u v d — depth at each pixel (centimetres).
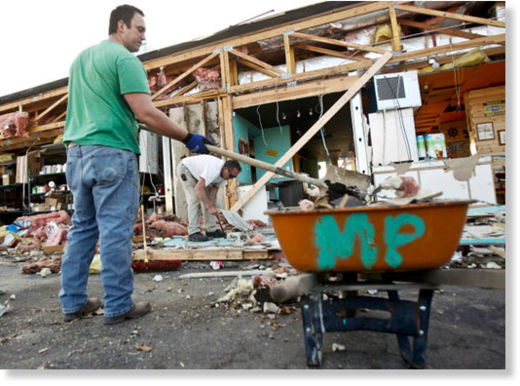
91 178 165
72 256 178
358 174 191
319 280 127
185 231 492
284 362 120
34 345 146
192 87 659
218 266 295
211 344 138
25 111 854
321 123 555
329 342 134
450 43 512
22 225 633
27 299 231
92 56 177
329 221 110
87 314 186
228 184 589
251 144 804
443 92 723
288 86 586
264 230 478
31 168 882
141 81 172
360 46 547
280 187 578
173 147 636
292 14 574
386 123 510
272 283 213
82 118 174
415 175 453
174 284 250
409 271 120
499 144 650
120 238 168
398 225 105
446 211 102
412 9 528
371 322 115
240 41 611
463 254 267
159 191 732
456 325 146
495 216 365
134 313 175
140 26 194
